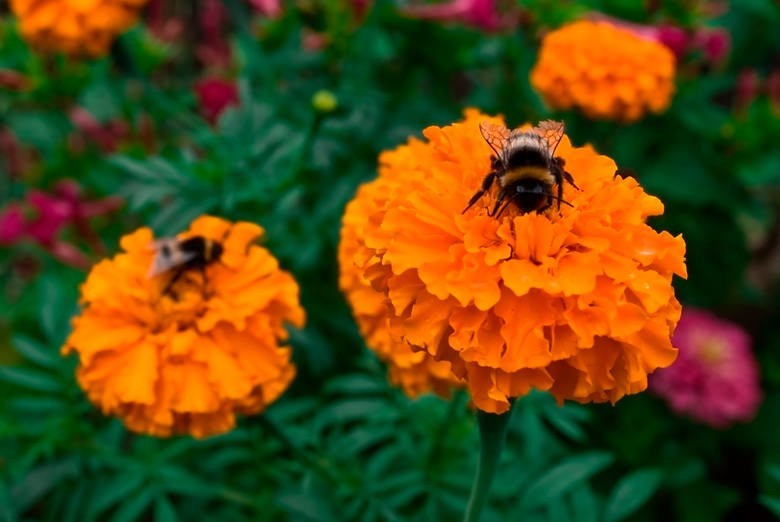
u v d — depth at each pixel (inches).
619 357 10.6
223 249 13.4
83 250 21.1
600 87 18.9
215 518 15.2
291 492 14.1
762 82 24.0
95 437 15.0
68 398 14.9
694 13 21.7
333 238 16.9
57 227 19.5
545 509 14.7
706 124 21.4
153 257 13.7
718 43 21.2
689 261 22.8
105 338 13.0
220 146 16.6
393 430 14.8
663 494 20.6
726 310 25.3
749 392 20.1
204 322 13.0
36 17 19.7
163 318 13.2
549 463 16.2
